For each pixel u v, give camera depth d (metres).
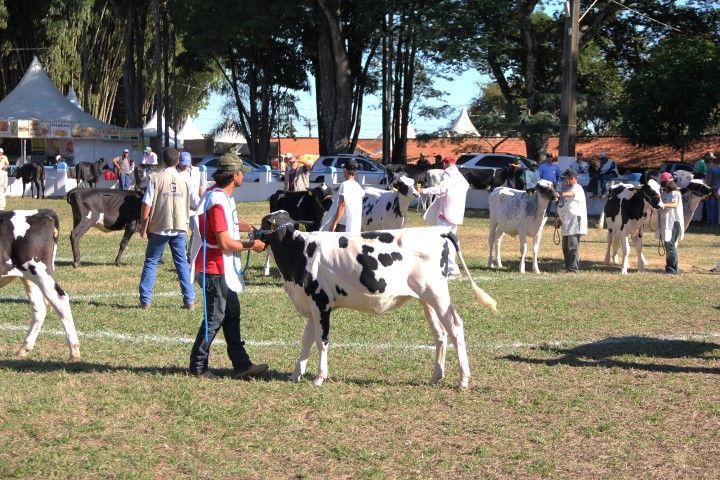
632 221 17.38
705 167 29.23
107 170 42.16
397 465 6.52
